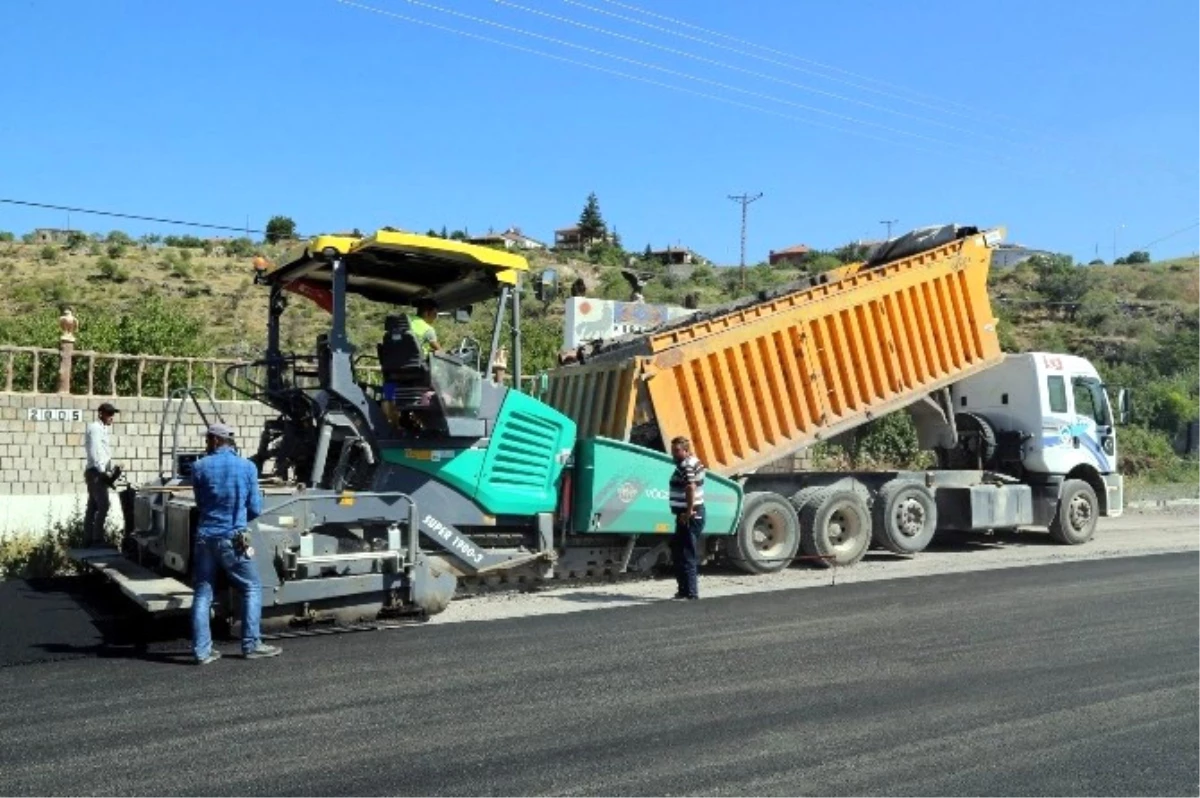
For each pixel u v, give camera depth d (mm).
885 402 15172
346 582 9258
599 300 19734
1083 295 62875
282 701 6891
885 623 9734
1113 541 17781
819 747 6008
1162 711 6812
